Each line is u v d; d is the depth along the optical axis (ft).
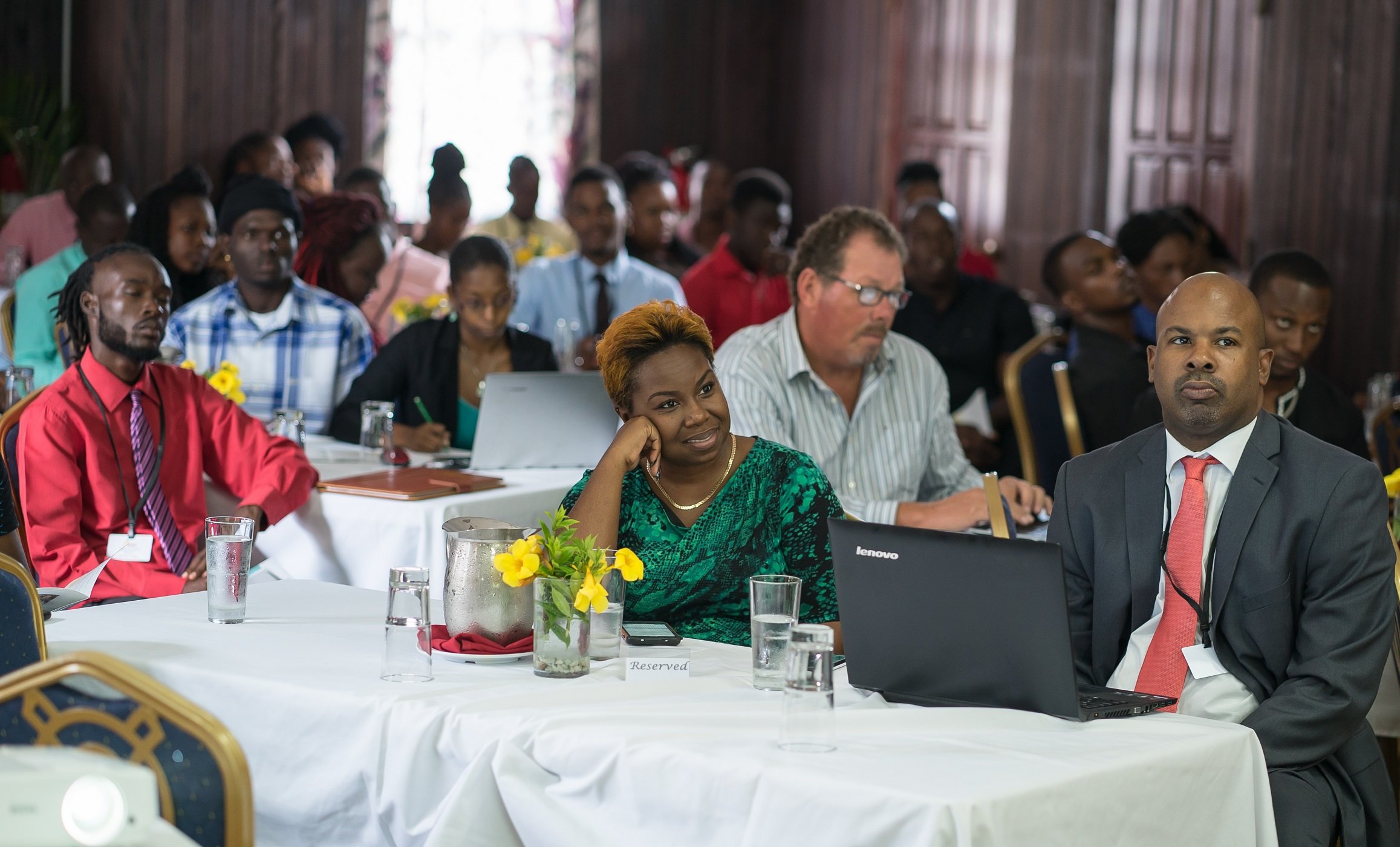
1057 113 35.63
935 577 6.44
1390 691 8.94
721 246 21.98
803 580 8.45
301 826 6.55
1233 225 34.58
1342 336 33.68
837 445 11.39
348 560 11.71
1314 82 33.47
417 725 6.21
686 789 5.59
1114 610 7.81
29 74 32.68
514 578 6.93
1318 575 7.29
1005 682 6.36
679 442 8.23
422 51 36.70
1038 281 36.04
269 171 24.49
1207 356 7.36
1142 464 7.86
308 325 15.52
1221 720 7.00
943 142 37.86
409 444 14.56
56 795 3.83
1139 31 35.06
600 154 38.60
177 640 7.37
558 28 37.86
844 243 10.91
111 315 10.80
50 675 4.99
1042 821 5.34
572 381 13.32
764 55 40.65
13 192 31.73
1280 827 6.89
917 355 11.84
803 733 5.69
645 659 6.93
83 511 10.91
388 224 23.62
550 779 5.96
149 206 17.62
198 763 5.01
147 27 33.40
